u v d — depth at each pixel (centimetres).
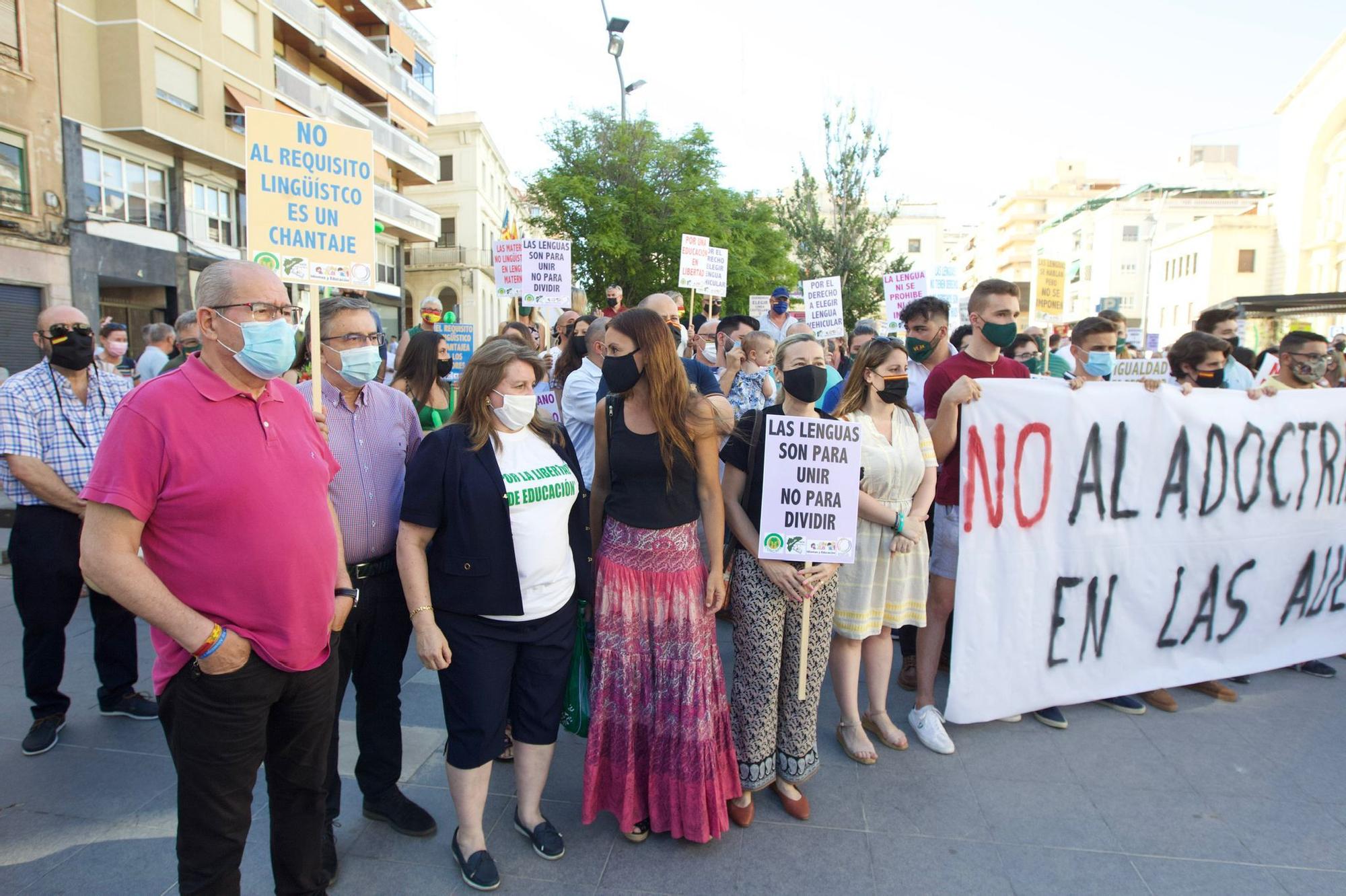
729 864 268
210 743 195
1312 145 3722
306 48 2509
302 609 203
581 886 256
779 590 288
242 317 187
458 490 252
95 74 1725
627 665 272
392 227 2869
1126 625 386
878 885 256
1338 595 435
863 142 1822
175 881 255
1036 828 287
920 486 331
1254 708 389
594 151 2539
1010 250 8850
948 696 380
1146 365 464
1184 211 5941
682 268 901
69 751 336
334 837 282
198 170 2009
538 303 800
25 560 332
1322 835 283
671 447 265
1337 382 638
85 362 342
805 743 294
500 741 263
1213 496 397
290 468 203
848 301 1891
